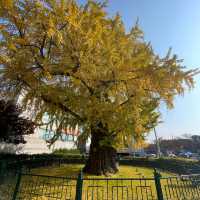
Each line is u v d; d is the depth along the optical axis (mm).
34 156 17047
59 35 7516
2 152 17328
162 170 16391
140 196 7289
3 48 7496
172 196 7176
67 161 19688
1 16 7418
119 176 11242
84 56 8188
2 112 13914
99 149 11438
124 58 9125
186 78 9711
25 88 9617
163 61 9586
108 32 9086
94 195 7180
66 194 6617
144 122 10656
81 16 7980
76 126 10484
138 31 10531
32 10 7477
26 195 6676
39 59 8438
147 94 10234
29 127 15648
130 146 11680
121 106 9125
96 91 9109
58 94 9133
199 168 11570
